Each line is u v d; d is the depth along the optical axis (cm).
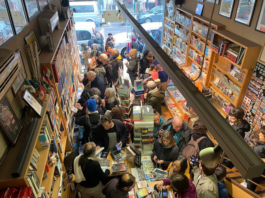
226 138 99
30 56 243
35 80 244
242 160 87
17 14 230
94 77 505
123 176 246
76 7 815
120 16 813
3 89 139
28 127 199
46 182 241
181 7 665
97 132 351
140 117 331
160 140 326
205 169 255
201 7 532
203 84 540
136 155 316
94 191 300
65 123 352
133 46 815
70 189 337
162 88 588
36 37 293
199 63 570
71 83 488
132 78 678
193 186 255
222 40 423
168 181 289
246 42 365
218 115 116
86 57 723
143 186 292
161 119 407
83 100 464
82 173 284
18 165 154
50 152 270
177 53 723
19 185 154
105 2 822
